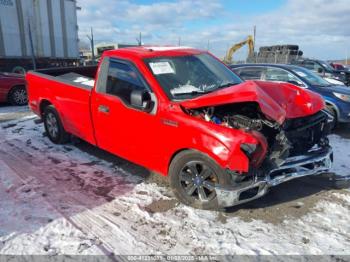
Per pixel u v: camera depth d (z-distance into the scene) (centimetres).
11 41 1446
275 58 2689
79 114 514
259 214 365
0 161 522
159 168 401
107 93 455
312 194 412
